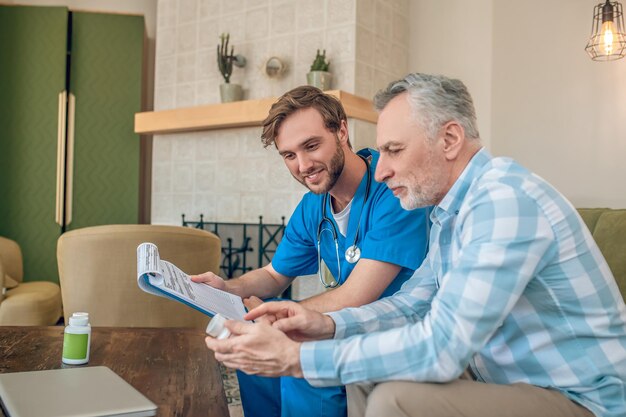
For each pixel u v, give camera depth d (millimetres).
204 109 4129
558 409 1053
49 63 4793
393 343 1012
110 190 4891
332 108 1646
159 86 4652
